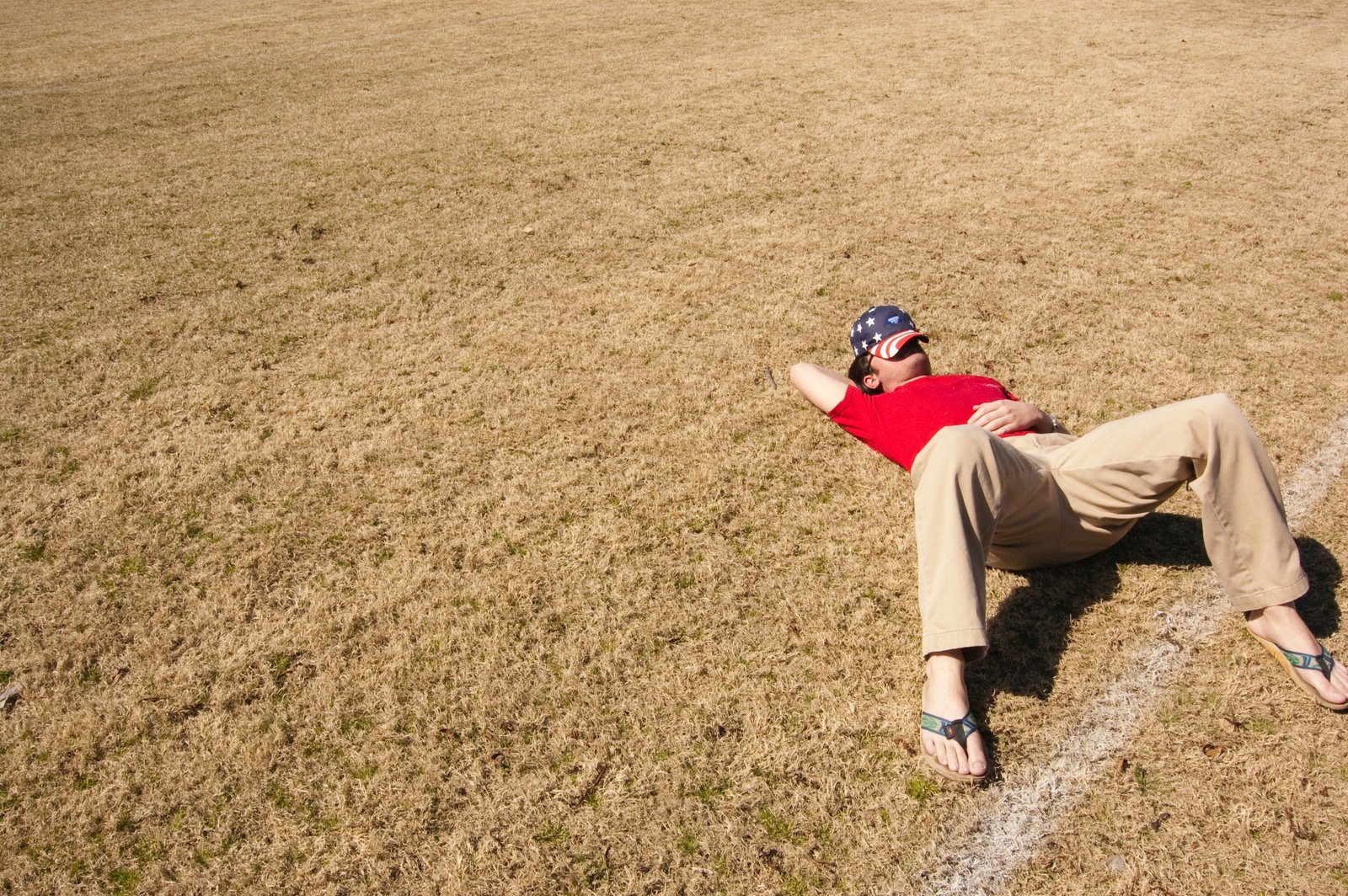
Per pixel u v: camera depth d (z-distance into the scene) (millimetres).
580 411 4090
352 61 11062
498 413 4102
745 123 8047
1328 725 2502
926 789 2420
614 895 2201
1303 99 8180
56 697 2773
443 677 2801
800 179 6691
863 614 2979
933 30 11578
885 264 5320
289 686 2785
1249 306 4707
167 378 4461
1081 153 6992
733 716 2635
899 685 2721
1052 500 2836
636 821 2363
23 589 3197
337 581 3188
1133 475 2676
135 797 2479
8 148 8055
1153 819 2309
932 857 2260
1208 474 2545
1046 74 9328
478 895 2209
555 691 2738
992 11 12719
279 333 4848
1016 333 4523
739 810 2381
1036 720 2588
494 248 5762
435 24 13227
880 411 3299
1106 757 2477
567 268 5473
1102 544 2980
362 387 4340
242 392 4328
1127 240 5512
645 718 2641
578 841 2324
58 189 7047
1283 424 3770
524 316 4934
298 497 3613
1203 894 2133
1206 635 2828
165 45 12219
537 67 10398
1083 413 3889
